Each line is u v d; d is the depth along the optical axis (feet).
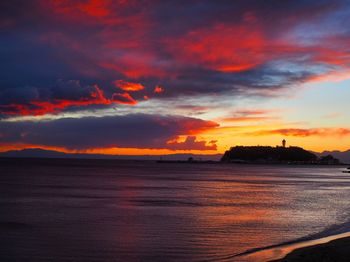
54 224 112.37
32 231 101.55
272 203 173.78
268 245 87.15
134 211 140.77
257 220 122.21
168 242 89.15
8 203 162.50
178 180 369.91
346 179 448.65
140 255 78.23
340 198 203.00
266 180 398.42
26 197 186.91
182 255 78.18
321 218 128.36
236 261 73.67
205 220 120.88
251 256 77.41
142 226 109.60
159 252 80.43
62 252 80.33
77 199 181.16
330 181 395.96
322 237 96.58
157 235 96.94
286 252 80.74
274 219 124.77
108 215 130.52
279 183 345.92
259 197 203.10
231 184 319.27
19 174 432.66
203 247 84.74
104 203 166.20
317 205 167.84
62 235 96.58
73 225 110.73
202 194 217.15
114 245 86.17
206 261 74.23
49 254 78.79
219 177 458.09
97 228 106.22
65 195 199.62
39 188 242.17
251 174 576.20
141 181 342.64
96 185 279.69
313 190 262.47
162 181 347.97
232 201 180.14
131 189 247.09
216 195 212.02
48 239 92.02
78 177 393.50
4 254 78.59
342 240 88.22
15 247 84.12
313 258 69.92
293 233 101.24
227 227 108.68
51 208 147.74
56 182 304.91
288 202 179.32
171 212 138.72
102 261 74.23
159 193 219.82
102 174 477.36
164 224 112.88
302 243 89.66
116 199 183.21
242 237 95.40
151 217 126.62
